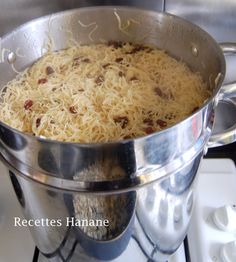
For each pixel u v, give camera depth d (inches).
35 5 14.2
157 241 10.6
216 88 8.2
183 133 7.7
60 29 12.4
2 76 11.3
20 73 12.0
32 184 8.5
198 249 11.7
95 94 11.0
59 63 12.5
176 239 11.1
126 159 7.3
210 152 15.2
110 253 10.1
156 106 10.6
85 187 7.9
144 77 11.9
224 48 10.4
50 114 10.2
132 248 10.3
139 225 9.5
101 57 12.8
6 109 10.7
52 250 10.9
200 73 11.3
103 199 8.3
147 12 11.9
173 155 8.0
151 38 12.7
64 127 9.8
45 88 11.3
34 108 10.7
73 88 11.2
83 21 12.5
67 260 11.0
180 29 11.5
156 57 12.4
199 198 13.1
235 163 14.9
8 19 14.6
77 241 9.9
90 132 9.6
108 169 7.5
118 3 14.1
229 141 10.3
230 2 14.1
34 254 12.2
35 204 9.3
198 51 11.1
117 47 13.1
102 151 7.1
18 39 11.5
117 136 9.6
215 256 11.5
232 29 14.9
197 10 14.4
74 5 14.2
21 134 7.2
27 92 11.3
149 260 11.1
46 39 12.4
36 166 8.0
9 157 8.5
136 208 8.8
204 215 12.6
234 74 16.0
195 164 9.2
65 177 7.8
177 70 11.8
